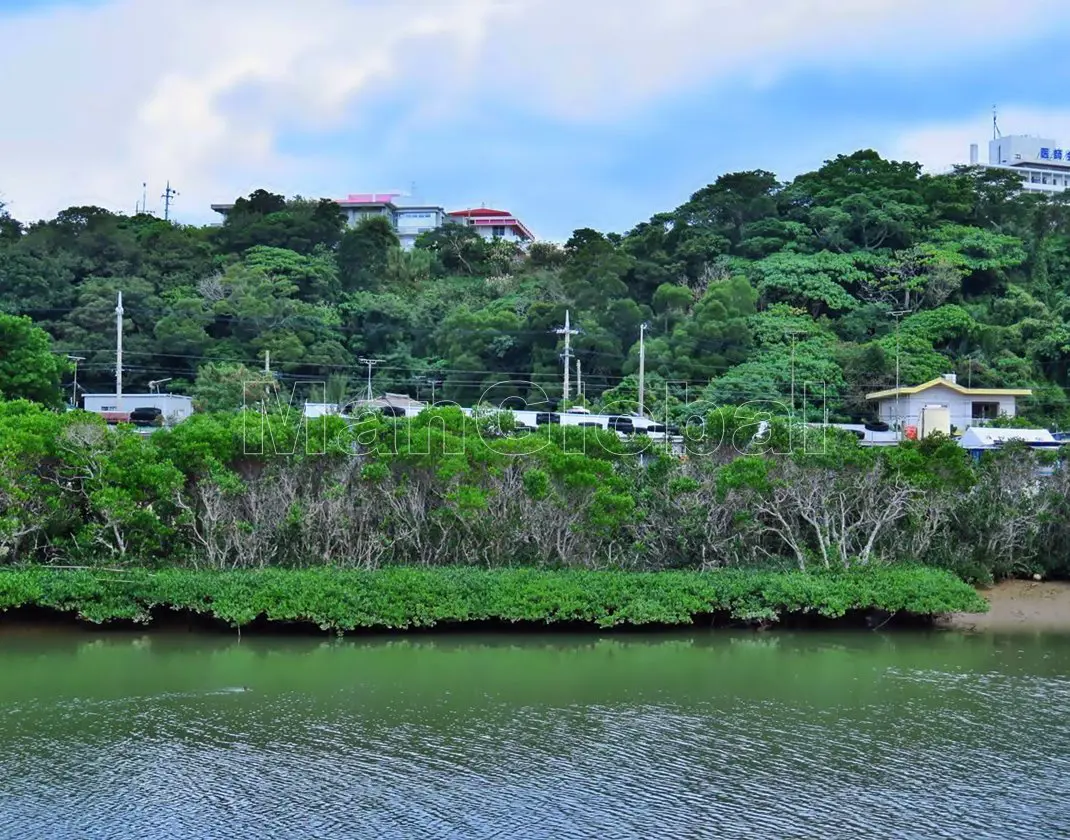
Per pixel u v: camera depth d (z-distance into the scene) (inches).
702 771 917.2
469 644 1305.4
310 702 1088.2
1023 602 1529.3
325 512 1455.5
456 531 1487.5
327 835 792.3
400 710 1067.9
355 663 1225.4
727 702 1104.8
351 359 3166.8
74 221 3383.4
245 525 1422.2
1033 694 1139.3
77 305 3088.1
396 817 821.2
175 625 1338.6
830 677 1198.3
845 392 2866.6
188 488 1467.8
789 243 3476.9
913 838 793.6
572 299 3147.1
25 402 1537.9
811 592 1353.3
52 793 861.2
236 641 1293.1
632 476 1556.3
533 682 1166.3
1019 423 2338.8
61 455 1411.2
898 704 1101.1
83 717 1036.5
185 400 2549.2
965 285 3410.4
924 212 3545.8
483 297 3442.4
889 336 3078.2
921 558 1562.5
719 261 3425.2
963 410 2652.6
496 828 805.2
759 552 1539.1
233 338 3078.2
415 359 3171.8
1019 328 3083.2
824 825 813.9
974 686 1166.3
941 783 894.4
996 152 6309.1
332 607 1294.3
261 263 3390.7
